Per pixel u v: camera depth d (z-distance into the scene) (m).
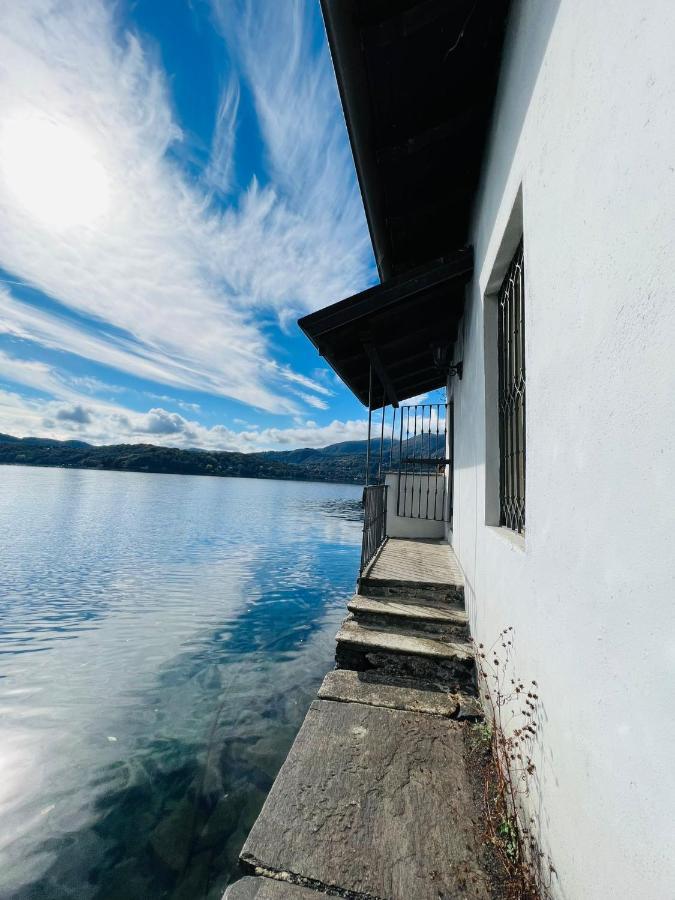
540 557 1.28
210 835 2.70
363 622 3.34
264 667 5.81
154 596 9.75
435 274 3.27
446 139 2.77
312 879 1.39
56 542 17.17
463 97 2.45
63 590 10.13
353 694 2.57
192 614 8.40
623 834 0.73
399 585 3.66
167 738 3.92
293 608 9.00
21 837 2.68
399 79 2.31
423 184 3.21
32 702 4.68
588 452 0.94
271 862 1.44
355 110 2.43
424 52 2.17
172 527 23.38
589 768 0.89
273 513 34.19
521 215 1.88
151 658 6.11
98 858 2.51
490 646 2.23
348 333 3.95
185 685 5.19
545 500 1.24
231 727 4.14
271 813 1.65
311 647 6.65
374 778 1.85
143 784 3.23
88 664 5.86
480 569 2.67
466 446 3.68
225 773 3.39
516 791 1.51
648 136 0.70
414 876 1.39
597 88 0.92
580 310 1.00
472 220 3.31
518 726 1.53
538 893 1.22
